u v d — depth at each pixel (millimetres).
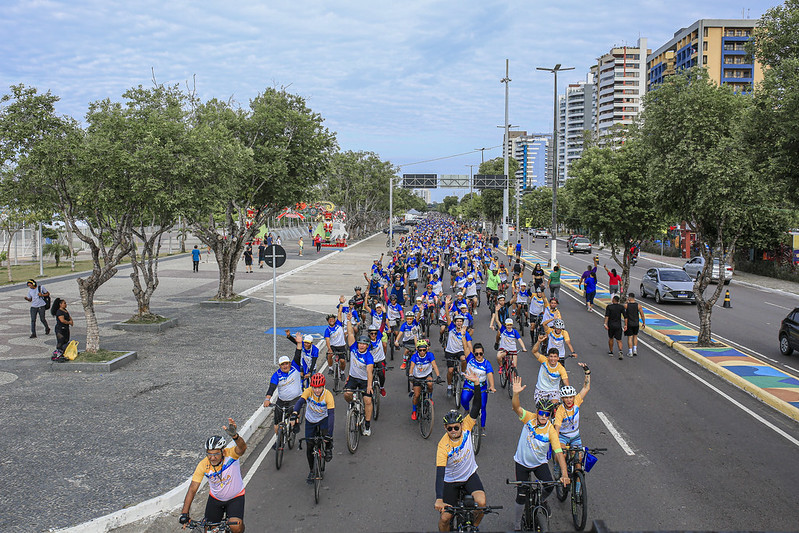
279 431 9016
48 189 14820
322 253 53812
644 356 16500
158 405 11555
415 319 14938
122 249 15586
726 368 14461
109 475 8367
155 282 19922
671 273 27719
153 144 15055
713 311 24766
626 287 26859
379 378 11406
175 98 22062
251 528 6969
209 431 10180
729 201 15469
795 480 8305
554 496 7875
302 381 10445
